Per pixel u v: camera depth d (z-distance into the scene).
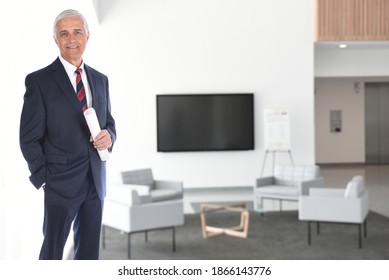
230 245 6.34
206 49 11.45
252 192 11.28
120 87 11.24
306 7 11.60
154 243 6.50
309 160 11.70
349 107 17.17
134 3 11.25
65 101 2.61
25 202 5.81
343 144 17.22
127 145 11.28
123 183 8.04
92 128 2.61
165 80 11.36
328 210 6.21
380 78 17.08
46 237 2.65
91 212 2.78
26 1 5.77
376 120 17.25
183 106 11.34
